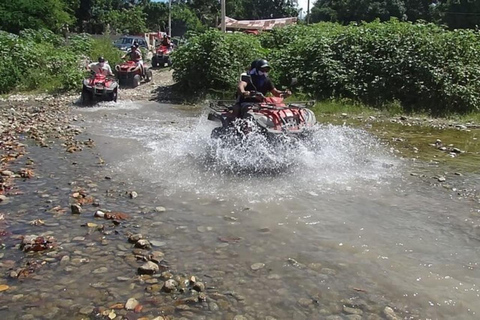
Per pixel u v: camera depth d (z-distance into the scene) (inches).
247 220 203.3
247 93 306.0
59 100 637.9
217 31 702.5
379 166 303.0
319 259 167.5
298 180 265.6
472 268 163.6
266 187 251.1
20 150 331.0
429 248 179.5
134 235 182.7
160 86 773.3
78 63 833.5
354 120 513.3
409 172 291.0
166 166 291.3
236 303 138.6
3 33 819.4
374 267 162.6
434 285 151.3
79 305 136.4
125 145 353.7
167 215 208.5
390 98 589.0
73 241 180.5
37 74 738.8
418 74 571.8
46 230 190.7
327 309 136.0
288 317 131.9
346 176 277.0
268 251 173.2
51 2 1293.1
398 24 635.5
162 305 136.9
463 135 432.1
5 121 457.4
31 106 580.4
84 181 258.2
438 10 2025.1
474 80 558.9
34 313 132.2
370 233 192.2
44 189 244.1
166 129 429.4
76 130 410.9
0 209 213.5
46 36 1050.1
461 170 299.9
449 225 203.5
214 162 300.7
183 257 167.8
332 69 617.0
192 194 238.1
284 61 663.1
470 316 134.2
